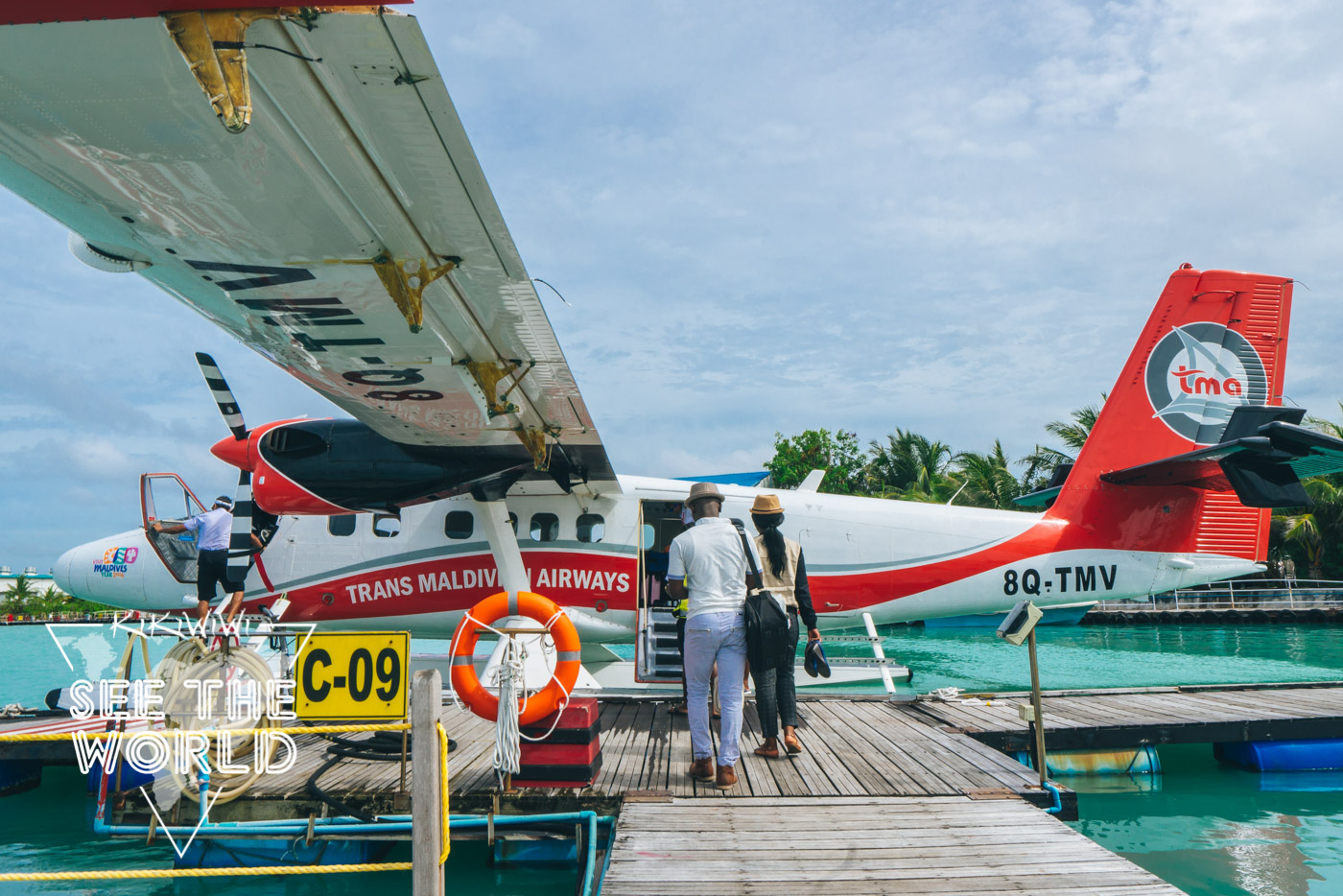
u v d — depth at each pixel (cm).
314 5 184
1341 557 2312
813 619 493
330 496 655
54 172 263
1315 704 632
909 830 354
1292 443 676
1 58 202
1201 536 855
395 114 233
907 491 2822
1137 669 1244
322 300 370
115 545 855
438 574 774
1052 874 305
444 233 309
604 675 729
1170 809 490
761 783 424
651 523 779
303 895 382
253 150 250
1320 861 399
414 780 250
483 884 392
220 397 671
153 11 182
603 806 400
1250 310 860
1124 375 862
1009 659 1409
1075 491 852
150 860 425
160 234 307
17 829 485
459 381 482
